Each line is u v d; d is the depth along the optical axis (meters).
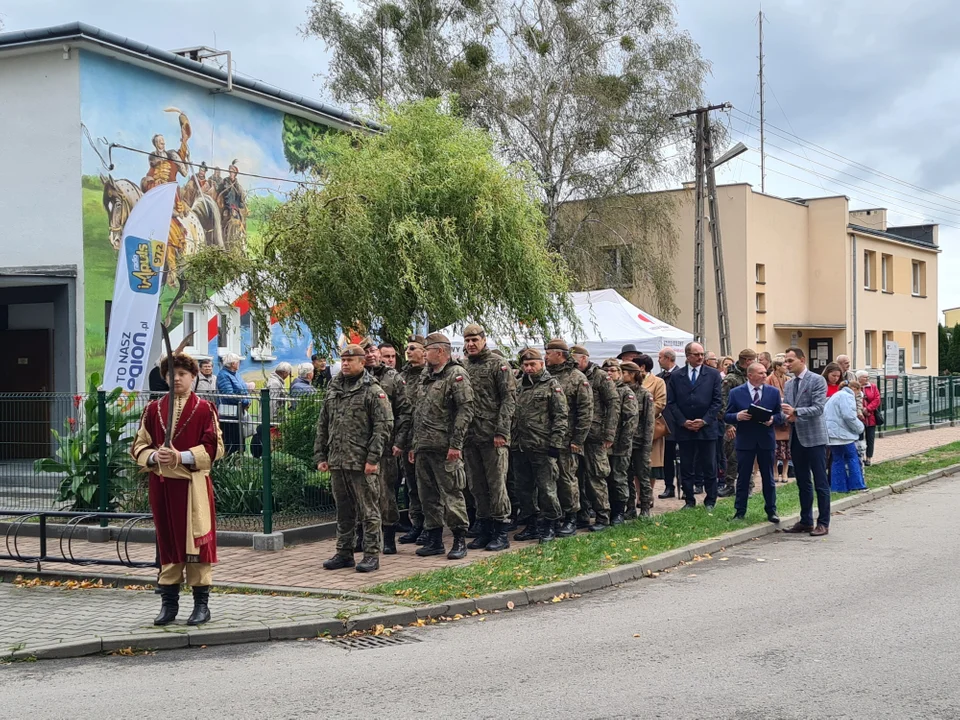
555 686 5.75
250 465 10.75
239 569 9.27
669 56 32.03
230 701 5.61
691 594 8.36
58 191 16.30
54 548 10.68
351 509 9.30
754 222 37.81
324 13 32.03
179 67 17.62
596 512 11.47
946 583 8.45
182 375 7.33
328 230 12.76
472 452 10.27
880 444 23.56
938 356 50.59
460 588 8.20
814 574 9.05
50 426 11.63
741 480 11.74
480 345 10.25
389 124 14.88
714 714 5.17
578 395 10.86
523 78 31.61
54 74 16.31
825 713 5.15
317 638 7.16
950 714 5.11
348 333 13.58
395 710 5.36
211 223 18.84
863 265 42.75
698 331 24.61
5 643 6.97
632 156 31.36
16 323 17.52
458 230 13.82
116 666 6.52
